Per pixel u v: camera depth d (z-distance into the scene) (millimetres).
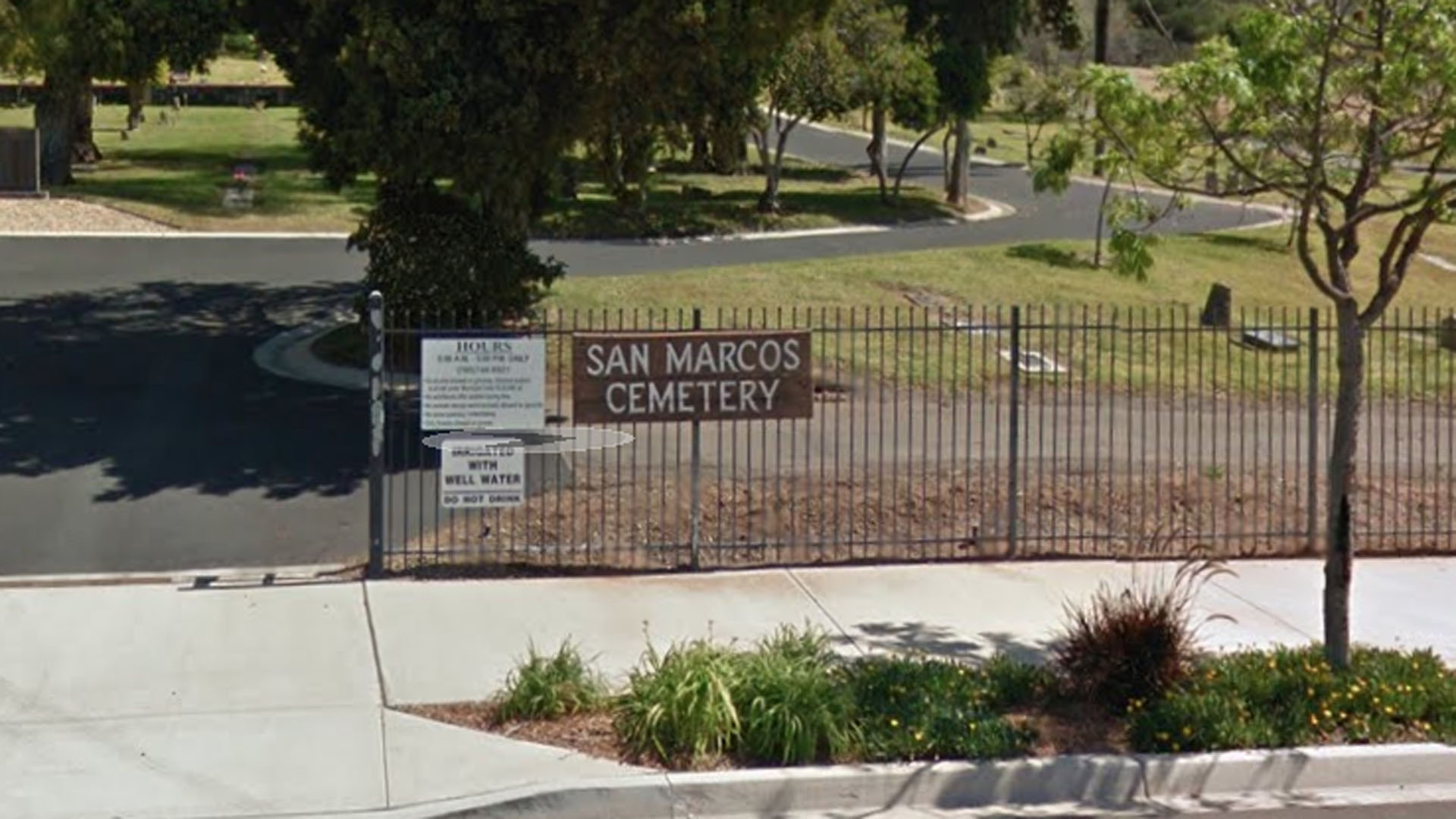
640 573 12898
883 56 39250
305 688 10273
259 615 11625
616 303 24078
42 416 17469
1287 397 20125
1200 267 31766
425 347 12320
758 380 13062
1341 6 10297
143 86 40094
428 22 17938
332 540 13555
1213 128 10430
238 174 38031
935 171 53781
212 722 9688
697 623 11695
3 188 33375
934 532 14148
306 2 18812
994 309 25469
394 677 10477
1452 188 9992
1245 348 22750
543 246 33562
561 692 9898
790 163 53625
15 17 32219
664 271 29703
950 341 22250
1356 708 9961
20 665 10547
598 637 11344
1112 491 15266
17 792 8688
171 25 34031
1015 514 13727
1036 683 10273
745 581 12773
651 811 8844
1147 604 10508
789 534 13945
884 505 14633
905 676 10055
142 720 9703
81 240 29922
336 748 9352
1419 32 10141
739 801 8930
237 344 21641
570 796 8781
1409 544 14555
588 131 19734
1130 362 17672
